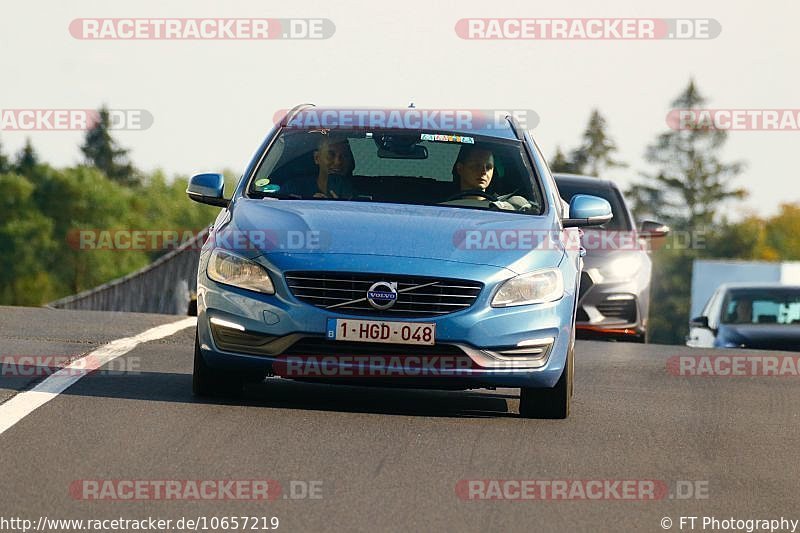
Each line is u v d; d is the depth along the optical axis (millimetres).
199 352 28484
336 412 27859
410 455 23766
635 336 53562
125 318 45625
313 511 19641
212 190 32156
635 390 34344
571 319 28797
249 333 27625
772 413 31312
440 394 32250
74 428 24625
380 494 20828
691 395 33844
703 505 21266
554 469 23297
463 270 27578
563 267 28922
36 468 21438
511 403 31234
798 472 24297
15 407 26391
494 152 32438
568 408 28938
